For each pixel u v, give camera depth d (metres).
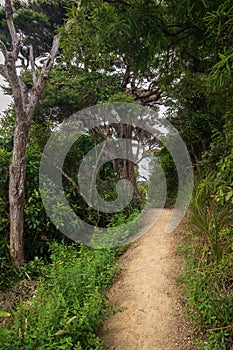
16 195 3.61
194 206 3.22
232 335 1.91
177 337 2.20
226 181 2.07
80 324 2.01
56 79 5.81
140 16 2.33
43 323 2.00
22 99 3.89
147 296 2.77
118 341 2.27
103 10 2.42
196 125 5.09
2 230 3.82
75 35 2.82
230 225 2.59
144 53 2.56
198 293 2.15
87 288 2.48
